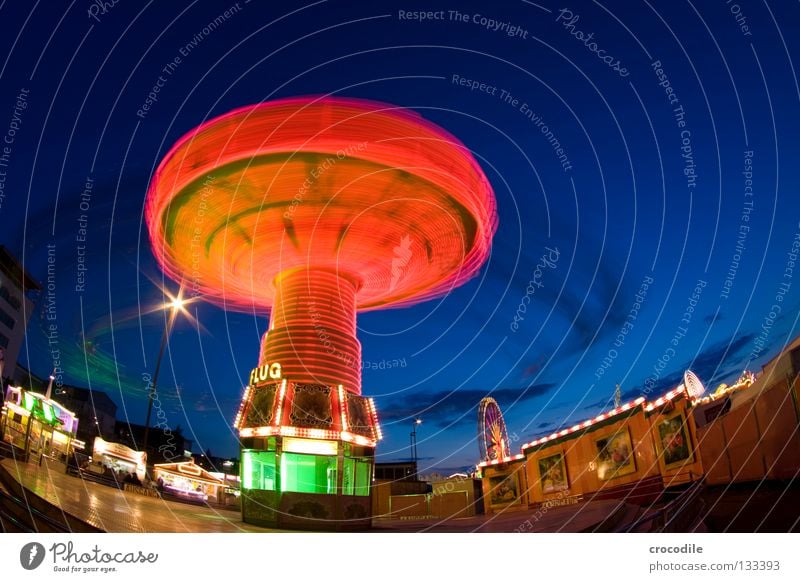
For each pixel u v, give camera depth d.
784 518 13.98
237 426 26.33
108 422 53.69
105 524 12.92
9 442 22.31
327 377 28.66
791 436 13.93
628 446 24.61
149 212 26.94
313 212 26.94
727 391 23.08
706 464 19.39
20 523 9.82
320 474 25.84
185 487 33.84
